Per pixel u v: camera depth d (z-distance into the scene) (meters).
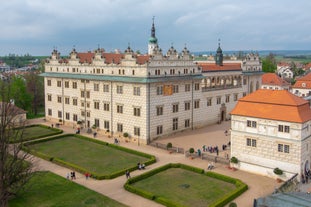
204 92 101.31
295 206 40.53
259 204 42.91
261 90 64.88
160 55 85.00
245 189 54.16
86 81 97.69
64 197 51.38
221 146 80.62
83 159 71.19
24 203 49.09
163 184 57.28
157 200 50.12
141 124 84.06
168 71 88.00
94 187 55.94
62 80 106.06
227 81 117.44
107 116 93.00
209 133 94.12
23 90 129.00
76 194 52.59
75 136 91.56
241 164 64.19
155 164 68.12
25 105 130.00
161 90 86.06
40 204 48.88
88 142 85.88
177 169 65.44
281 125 58.12
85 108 99.50
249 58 124.88
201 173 62.62
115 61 95.19
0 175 42.78
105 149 79.31
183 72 92.88
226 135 91.62
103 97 93.25
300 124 55.75
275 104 60.16
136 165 65.69
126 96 86.94
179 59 91.00
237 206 48.41
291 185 54.00
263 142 60.66
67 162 67.56
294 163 57.09
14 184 49.06
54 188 54.97
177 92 91.19
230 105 115.06
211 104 105.25
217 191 54.16
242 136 63.44
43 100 144.25
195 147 80.06
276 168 58.97
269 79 156.00
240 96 119.94
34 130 98.12
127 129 87.94
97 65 94.31
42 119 117.06
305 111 59.06
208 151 76.50
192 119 97.69
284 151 58.19
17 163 48.59
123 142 86.00
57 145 82.50
